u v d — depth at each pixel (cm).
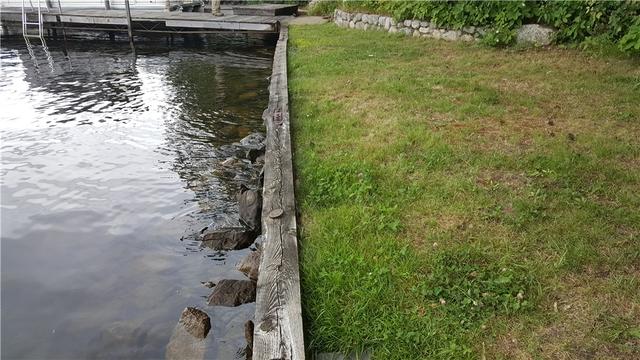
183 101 891
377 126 531
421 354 237
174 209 504
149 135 722
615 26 753
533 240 315
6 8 1839
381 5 1192
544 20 847
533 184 384
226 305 335
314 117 580
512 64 761
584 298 266
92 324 344
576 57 758
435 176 410
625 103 551
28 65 1277
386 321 256
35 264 421
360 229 341
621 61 709
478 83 666
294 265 298
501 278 279
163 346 315
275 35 1523
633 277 278
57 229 476
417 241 326
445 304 267
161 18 1528
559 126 500
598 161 414
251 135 685
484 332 248
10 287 391
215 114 807
